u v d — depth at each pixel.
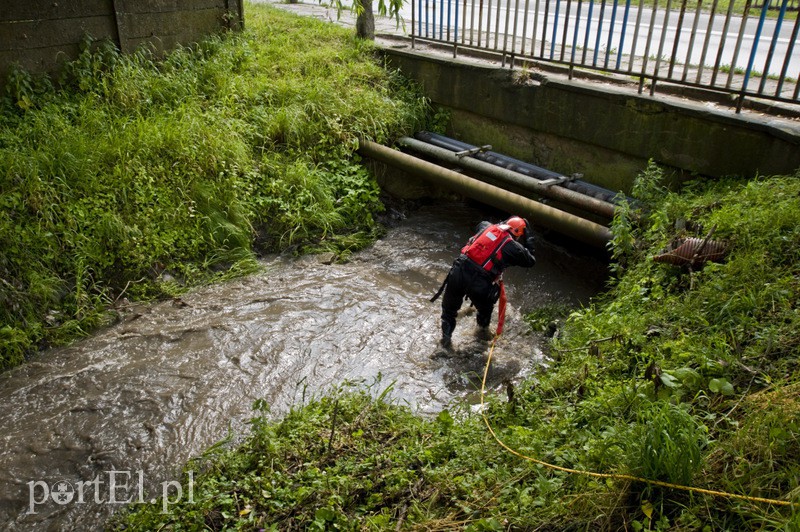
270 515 3.37
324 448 3.90
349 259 7.09
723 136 5.84
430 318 5.98
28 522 3.77
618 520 2.92
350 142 7.95
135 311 5.93
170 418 4.61
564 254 7.22
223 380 5.02
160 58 8.69
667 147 6.30
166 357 5.29
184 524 3.40
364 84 8.84
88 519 3.79
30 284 5.57
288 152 7.79
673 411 3.13
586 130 6.99
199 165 6.89
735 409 3.39
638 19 6.33
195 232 6.58
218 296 6.20
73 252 6.00
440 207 8.40
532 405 4.12
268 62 8.97
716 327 4.11
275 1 14.66
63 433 4.46
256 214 7.14
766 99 5.73
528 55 7.45
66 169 6.34
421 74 8.81
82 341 5.52
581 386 4.11
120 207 6.41
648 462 2.95
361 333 5.70
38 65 7.46
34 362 5.24
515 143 7.96
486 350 5.52
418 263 7.05
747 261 4.41
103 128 6.93
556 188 6.79
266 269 6.75
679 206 5.66
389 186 8.33
